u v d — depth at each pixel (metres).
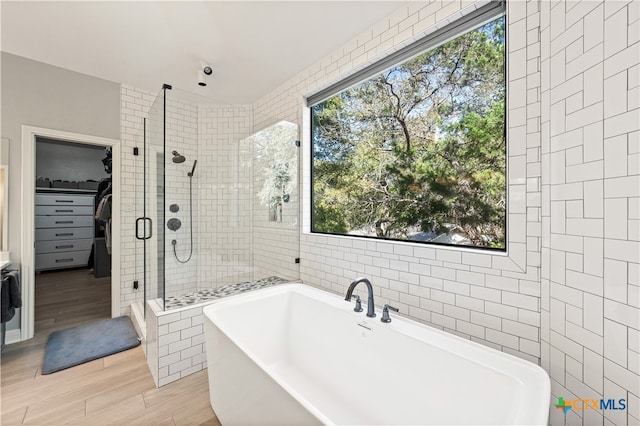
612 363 1.00
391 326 1.55
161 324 1.92
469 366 1.23
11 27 2.08
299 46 2.36
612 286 1.00
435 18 1.74
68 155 5.65
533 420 0.92
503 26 1.61
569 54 1.16
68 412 1.64
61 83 2.68
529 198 1.38
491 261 1.50
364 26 2.12
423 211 1.99
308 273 2.69
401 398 1.44
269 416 1.15
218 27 2.11
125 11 1.92
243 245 2.72
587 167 1.09
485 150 1.69
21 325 2.49
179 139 2.29
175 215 2.23
